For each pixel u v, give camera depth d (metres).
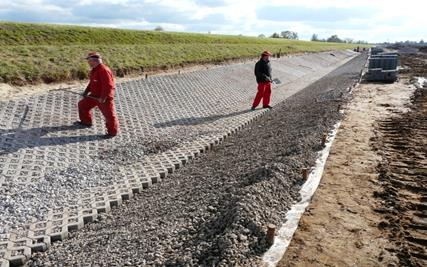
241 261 4.60
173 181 8.74
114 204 7.57
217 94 19.12
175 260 4.80
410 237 5.23
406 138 10.02
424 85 21.20
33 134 10.24
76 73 15.66
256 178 7.21
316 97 17.53
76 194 7.81
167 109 14.99
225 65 25.97
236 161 9.20
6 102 11.67
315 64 43.66
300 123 12.07
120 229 6.41
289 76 30.69
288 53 43.38
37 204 7.25
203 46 29.83
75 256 5.68
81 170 8.82
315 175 7.36
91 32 25.27
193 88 18.62
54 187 7.94
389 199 6.38
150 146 10.76
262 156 9.11
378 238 5.21
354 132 10.61
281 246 5.01
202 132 12.60
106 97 10.80
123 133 11.66
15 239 6.15
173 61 22.41
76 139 10.54
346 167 7.88
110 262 5.20
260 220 5.43
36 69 14.45
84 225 6.87
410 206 6.17
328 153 8.72
